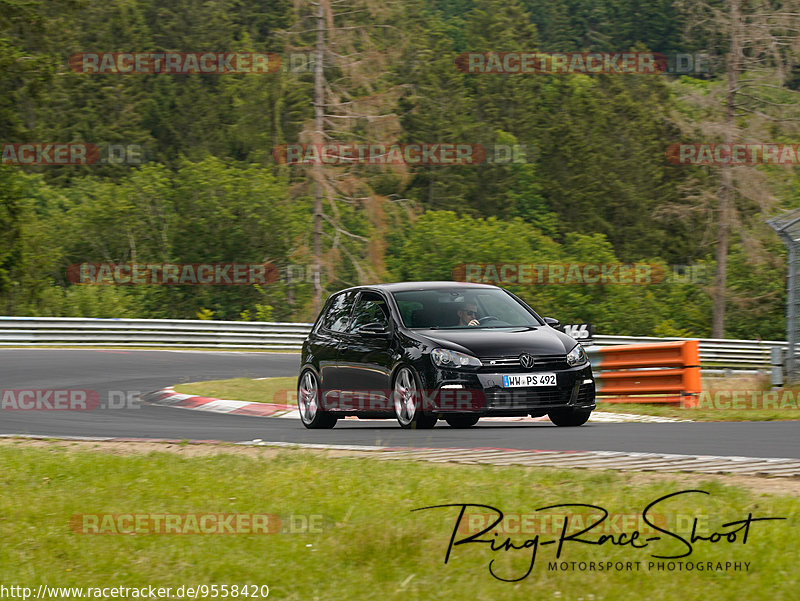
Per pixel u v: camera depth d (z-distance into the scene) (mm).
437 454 33688
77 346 103000
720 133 139750
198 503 26812
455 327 43656
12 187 167750
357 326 45812
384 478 29016
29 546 23188
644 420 47812
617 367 56344
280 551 21750
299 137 99875
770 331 196750
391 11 101375
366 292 46938
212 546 22438
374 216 100375
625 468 29812
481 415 40188
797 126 137750
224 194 194875
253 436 42344
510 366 40562
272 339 105000
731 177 143125
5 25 167375
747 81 138250
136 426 47844
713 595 18094
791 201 146625
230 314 190500
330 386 46188
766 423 41406
